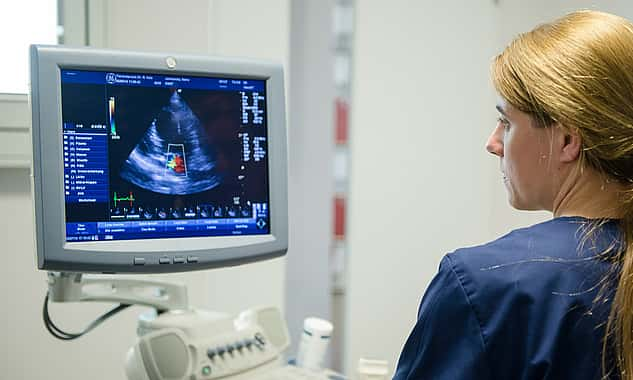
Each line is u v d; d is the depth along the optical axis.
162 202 1.08
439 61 1.73
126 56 1.05
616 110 0.77
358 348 1.76
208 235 1.12
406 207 1.75
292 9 1.73
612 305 0.76
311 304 1.84
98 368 1.49
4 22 1.42
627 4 1.35
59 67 1.00
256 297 1.61
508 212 1.73
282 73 1.17
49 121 0.98
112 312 1.20
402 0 1.70
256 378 1.11
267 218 1.17
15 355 1.44
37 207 0.98
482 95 1.75
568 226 0.82
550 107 0.78
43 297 1.44
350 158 1.72
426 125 1.74
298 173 1.79
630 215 0.80
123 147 1.05
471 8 1.73
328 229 1.83
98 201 1.03
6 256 1.42
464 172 1.77
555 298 0.78
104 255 1.02
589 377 0.76
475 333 0.80
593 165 0.80
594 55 0.78
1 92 1.41
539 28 0.85
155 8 1.49
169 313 1.13
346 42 1.78
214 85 1.12
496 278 0.80
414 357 0.85
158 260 1.06
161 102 1.08
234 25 1.55
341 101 1.79
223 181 1.13
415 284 1.77
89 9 1.44
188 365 1.03
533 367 0.77
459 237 1.78
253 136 1.16
